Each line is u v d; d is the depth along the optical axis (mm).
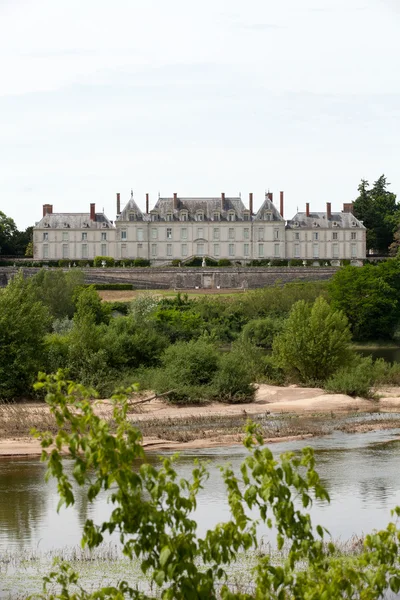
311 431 39594
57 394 11070
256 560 20062
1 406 46438
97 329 57469
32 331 52094
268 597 11773
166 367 53344
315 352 57875
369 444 36438
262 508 11969
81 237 184375
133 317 77938
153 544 11172
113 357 54656
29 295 54312
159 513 11203
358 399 52812
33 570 19438
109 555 20578
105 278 145500
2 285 150750
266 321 99125
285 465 11742
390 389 58781
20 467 31547
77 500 26156
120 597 11625
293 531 12016
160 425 41500
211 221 185875
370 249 199625
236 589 17688
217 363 52344
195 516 23812
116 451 11008
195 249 186000
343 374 55812
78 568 19625
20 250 198500
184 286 149875
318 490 11805
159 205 187625
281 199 190500
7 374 49500
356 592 15375
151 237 185375
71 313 102625
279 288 122250
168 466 11562
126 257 185000
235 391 51125
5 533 22609
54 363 52969
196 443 36562
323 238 188000
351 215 190375
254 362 61219
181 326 90438
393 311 112938
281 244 186625
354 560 13039
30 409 45938
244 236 186625
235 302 114625
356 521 23453
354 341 112250
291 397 53125
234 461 32125
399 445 36156
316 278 151500
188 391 49375
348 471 30266
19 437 37250
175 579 11141
